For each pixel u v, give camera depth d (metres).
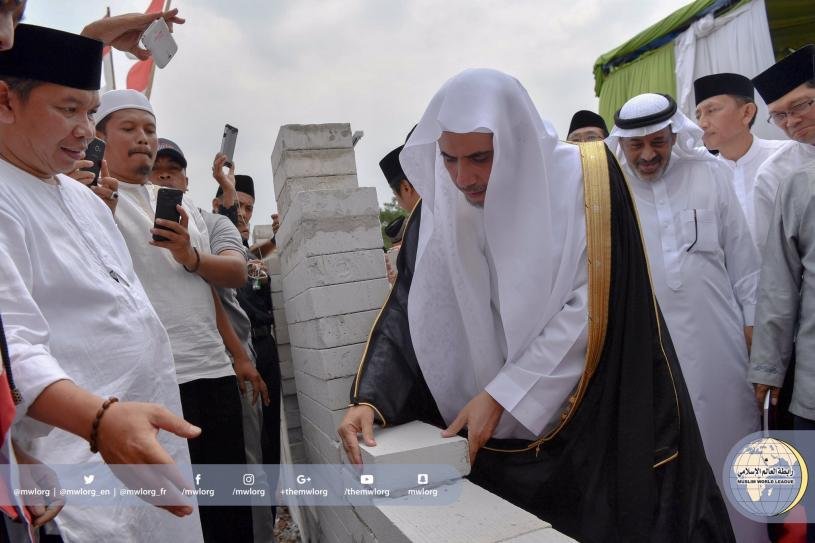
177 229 2.37
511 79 1.93
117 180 2.32
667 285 2.96
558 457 1.96
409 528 1.42
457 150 1.92
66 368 1.43
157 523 1.61
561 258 2.00
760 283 2.62
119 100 2.47
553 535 1.34
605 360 1.93
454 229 2.10
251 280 3.81
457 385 2.20
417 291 2.13
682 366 2.90
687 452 1.89
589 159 2.06
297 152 2.85
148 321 1.70
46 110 1.44
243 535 2.57
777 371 2.56
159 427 1.08
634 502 1.82
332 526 2.57
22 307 1.23
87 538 1.41
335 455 2.36
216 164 3.48
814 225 2.38
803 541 2.57
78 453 1.46
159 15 2.74
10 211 1.37
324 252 2.46
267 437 3.60
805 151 3.09
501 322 2.18
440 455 1.72
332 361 2.43
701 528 1.81
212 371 2.49
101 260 1.63
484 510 1.50
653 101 3.03
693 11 6.50
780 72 2.92
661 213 3.06
